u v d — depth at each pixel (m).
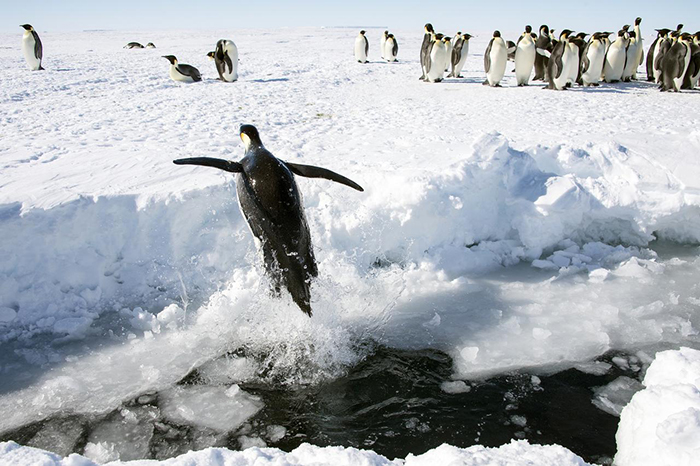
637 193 5.16
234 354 3.61
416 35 56.22
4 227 3.97
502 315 4.12
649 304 4.21
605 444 2.81
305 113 9.45
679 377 2.68
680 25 18.12
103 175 5.07
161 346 3.69
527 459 1.94
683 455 2.03
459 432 2.93
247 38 47.59
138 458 2.74
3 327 3.78
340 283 4.24
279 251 3.17
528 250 5.11
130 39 49.66
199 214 4.61
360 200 4.93
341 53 26.64
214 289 4.38
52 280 4.04
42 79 13.78
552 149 5.95
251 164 3.29
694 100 11.39
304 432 2.93
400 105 10.50
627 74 15.77
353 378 3.41
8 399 3.15
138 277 4.31
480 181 5.21
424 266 4.75
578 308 4.21
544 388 3.29
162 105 10.18
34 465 1.77
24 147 6.31
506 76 16.94
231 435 2.91
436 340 3.80
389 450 2.80
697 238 5.39
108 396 3.19
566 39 12.98
